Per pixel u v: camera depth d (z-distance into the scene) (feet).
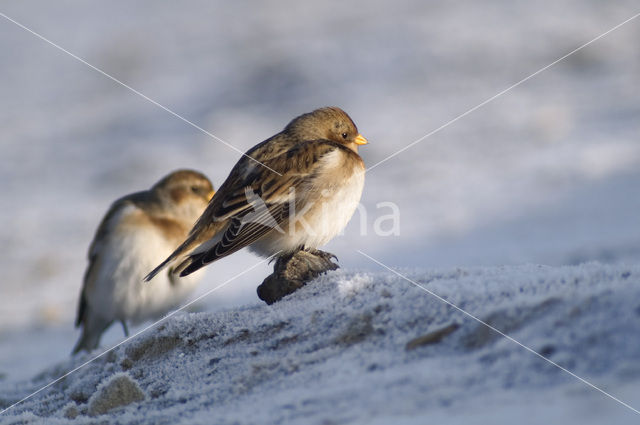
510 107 81.97
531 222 50.29
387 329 16.92
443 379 13.91
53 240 66.18
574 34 101.86
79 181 83.97
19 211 75.51
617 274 16.60
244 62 118.83
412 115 84.12
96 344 33.88
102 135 100.68
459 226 52.54
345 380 15.17
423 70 98.48
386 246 50.62
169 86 116.67
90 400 18.24
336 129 26.09
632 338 13.46
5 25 171.12
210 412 15.67
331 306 18.90
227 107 100.17
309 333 18.17
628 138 67.31
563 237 44.98
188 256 23.25
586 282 16.29
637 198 51.55
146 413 16.88
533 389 12.72
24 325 46.06
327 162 23.82
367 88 95.96
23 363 35.60
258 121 92.27
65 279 56.80
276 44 124.57
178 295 32.30
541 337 14.35
